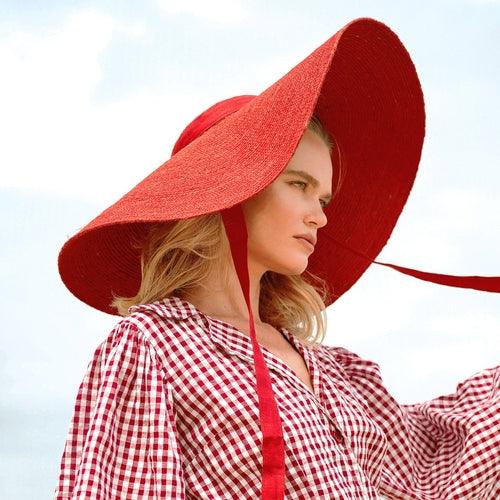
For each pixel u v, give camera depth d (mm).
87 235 2412
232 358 2330
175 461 2184
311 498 2256
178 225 2414
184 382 2271
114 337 2320
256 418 2242
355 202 2709
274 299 2631
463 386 2750
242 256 2215
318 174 2430
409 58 2471
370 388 2650
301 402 2363
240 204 2287
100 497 2131
